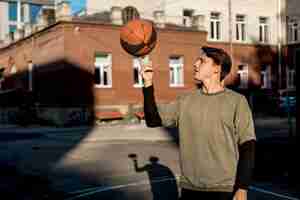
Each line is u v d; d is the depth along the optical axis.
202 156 3.54
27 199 8.70
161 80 32.88
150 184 9.94
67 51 29.86
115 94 31.41
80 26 30.25
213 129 3.51
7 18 69.75
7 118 35.50
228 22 39.62
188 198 3.62
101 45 30.97
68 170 12.16
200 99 3.64
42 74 32.66
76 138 21.75
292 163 11.22
